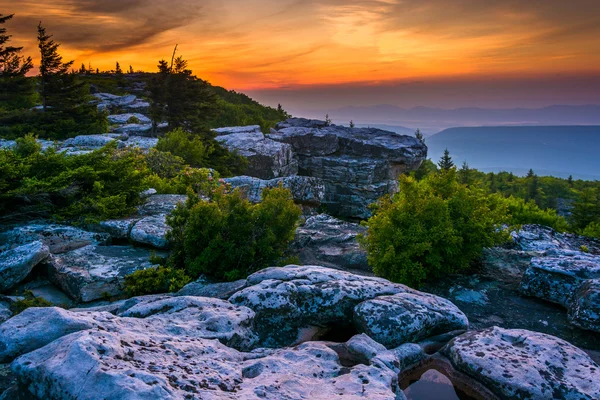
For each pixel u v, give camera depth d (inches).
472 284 370.3
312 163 1562.5
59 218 452.1
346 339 246.2
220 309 220.2
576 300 293.9
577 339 279.7
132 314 214.7
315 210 970.7
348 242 514.9
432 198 389.7
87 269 357.1
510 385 181.6
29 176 476.1
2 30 1443.2
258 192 824.9
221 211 402.9
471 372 198.4
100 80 3051.2
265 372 161.2
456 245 376.5
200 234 385.7
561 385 179.5
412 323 227.1
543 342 211.2
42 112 1444.4
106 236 432.5
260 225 401.1
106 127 1448.1
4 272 327.0
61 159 508.1
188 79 1627.7
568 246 584.4
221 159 1189.1
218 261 378.0
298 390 146.7
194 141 1025.5
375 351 193.3
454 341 222.5
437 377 208.5
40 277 365.1
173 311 217.9
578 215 2025.1
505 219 419.5
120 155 700.7
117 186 506.9
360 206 1515.7
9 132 1299.2
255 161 1352.1
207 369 151.3
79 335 148.7
